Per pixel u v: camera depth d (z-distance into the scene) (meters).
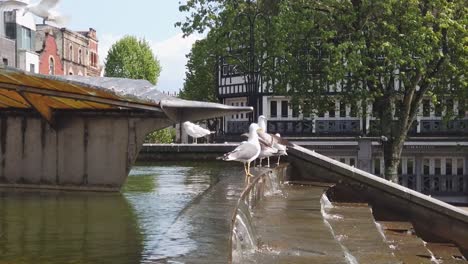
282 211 10.72
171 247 5.90
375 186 14.66
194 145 19.03
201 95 53.19
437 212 13.92
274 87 26.48
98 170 11.44
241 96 42.59
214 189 10.29
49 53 60.31
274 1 26.08
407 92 26.02
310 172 15.96
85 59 73.50
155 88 9.53
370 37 24.58
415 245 10.76
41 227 7.66
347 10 24.64
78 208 9.32
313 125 41.06
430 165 39.69
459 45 23.92
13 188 11.78
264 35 26.12
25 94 10.21
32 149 11.70
